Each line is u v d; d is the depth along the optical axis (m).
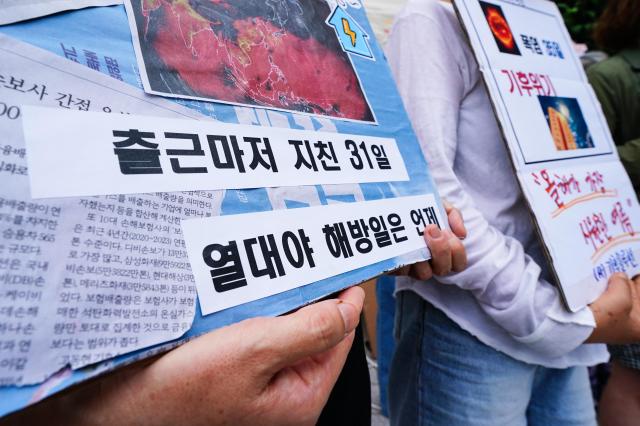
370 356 1.93
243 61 0.52
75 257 0.32
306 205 0.50
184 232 0.38
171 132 0.41
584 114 0.97
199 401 0.34
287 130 0.52
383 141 0.66
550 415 0.95
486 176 0.86
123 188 0.36
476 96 0.87
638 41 1.41
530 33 0.94
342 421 0.74
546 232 0.76
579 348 0.90
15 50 0.33
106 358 0.31
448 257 0.65
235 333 0.35
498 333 0.83
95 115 0.36
